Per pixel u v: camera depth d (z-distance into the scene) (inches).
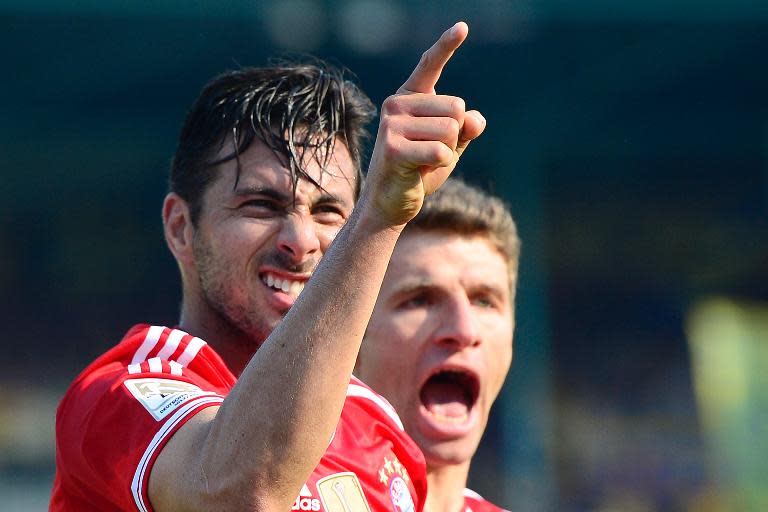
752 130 1724.9
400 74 1437.0
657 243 1898.4
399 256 470.0
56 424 336.8
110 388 317.7
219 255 361.7
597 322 1867.6
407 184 274.7
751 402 1318.9
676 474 1620.3
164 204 386.3
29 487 1595.7
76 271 1877.5
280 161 357.4
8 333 1844.2
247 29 1397.6
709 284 1883.6
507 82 1507.1
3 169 1803.6
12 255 1860.2
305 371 271.3
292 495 274.2
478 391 477.4
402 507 389.4
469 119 283.4
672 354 1843.0
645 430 1717.5
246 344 368.8
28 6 1342.3
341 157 371.6
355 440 386.6
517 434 1577.3
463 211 470.6
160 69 1483.8
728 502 1307.8
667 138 1722.4
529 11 1382.9
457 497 484.1
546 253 1882.4
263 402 270.4
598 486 1631.4
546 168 1871.3
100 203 1876.2
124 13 1363.2
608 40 1444.4
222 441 272.7
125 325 1875.0
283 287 357.7
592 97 1568.7
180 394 307.9
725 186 1900.8
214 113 369.4
